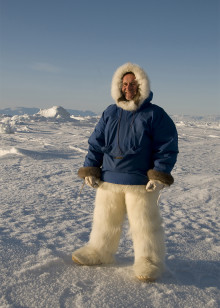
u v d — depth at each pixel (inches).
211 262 100.7
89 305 68.1
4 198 207.8
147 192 85.7
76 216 166.9
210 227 155.4
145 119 86.2
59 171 342.0
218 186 274.5
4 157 431.5
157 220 87.0
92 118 3107.8
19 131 1254.9
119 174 86.8
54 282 79.0
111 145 88.7
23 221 150.7
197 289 79.1
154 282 81.5
